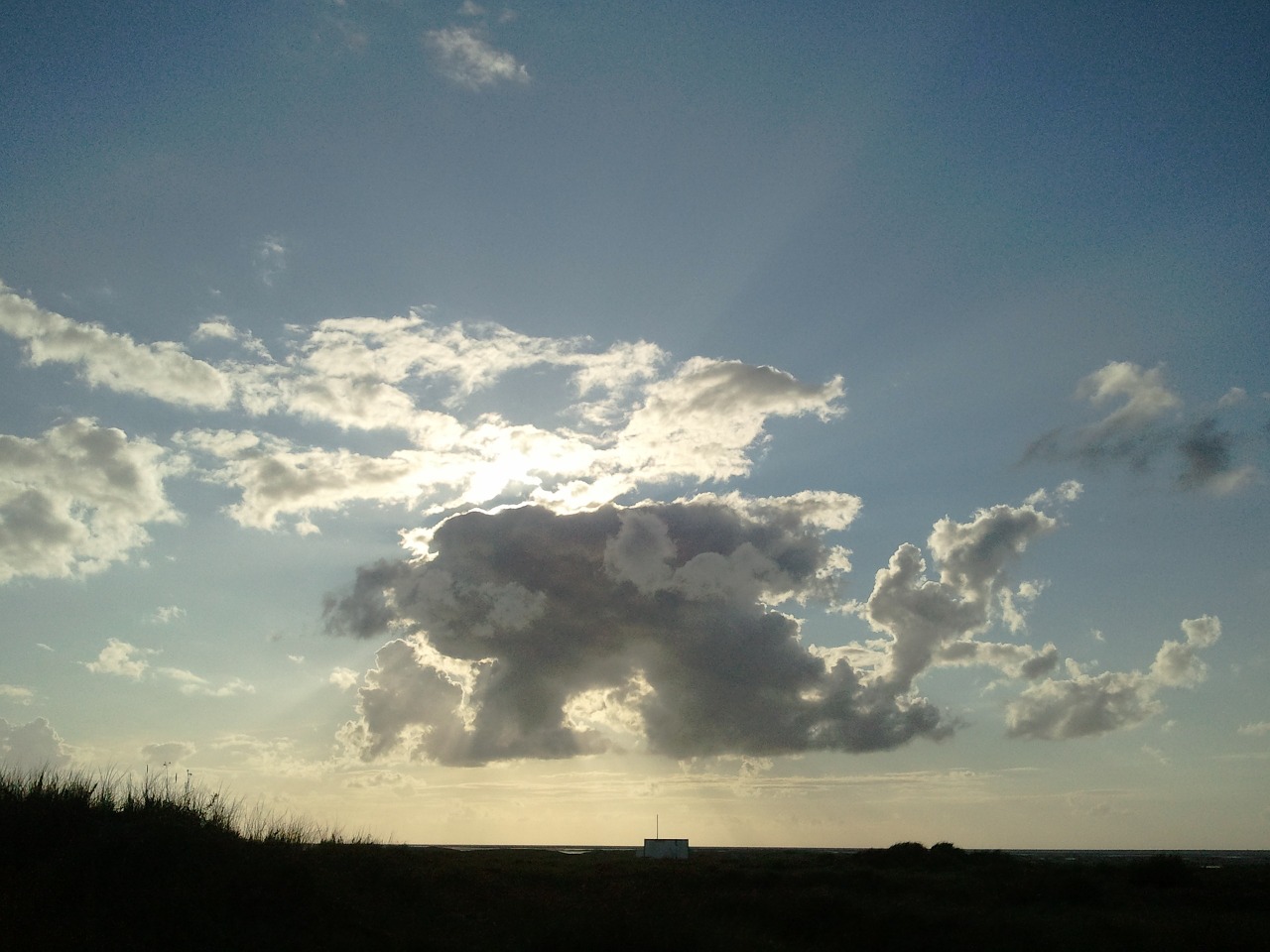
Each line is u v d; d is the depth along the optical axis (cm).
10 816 1948
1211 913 3014
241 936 1648
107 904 1667
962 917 2503
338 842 2680
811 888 3650
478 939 1930
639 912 2223
